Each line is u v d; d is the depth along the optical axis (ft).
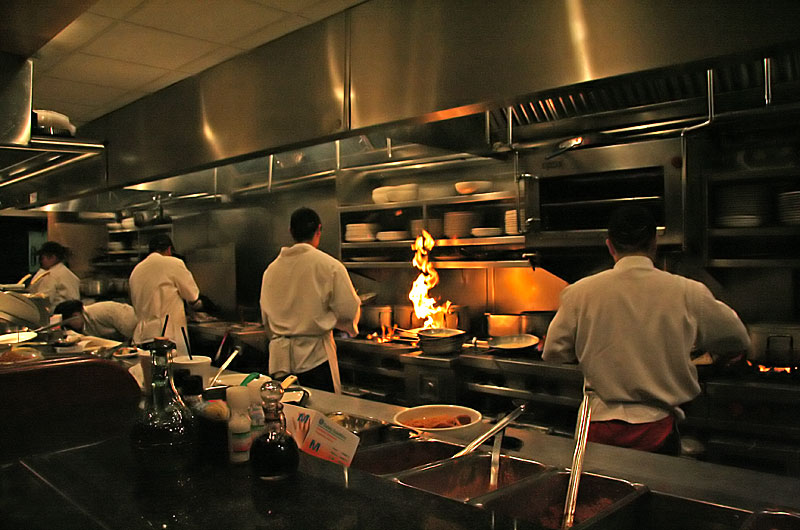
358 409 6.58
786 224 8.54
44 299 11.70
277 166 16.81
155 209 21.35
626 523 3.68
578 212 10.14
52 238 25.30
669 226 8.91
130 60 10.99
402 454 5.18
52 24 5.68
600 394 6.39
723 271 10.31
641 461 4.70
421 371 11.23
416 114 5.76
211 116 8.16
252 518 3.05
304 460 4.03
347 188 14.62
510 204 12.31
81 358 5.37
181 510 3.18
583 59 4.77
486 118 10.61
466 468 4.64
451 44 5.51
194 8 8.98
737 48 4.15
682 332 6.13
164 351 4.05
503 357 10.73
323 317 10.02
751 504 3.76
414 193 13.29
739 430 8.39
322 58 6.60
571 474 4.05
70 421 5.16
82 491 3.51
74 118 14.94
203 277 18.95
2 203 15.25
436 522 2.94
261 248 18.21
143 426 3.85
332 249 16.21
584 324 6.55
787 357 8.71
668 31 4.42
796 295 9.69
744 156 9.02
